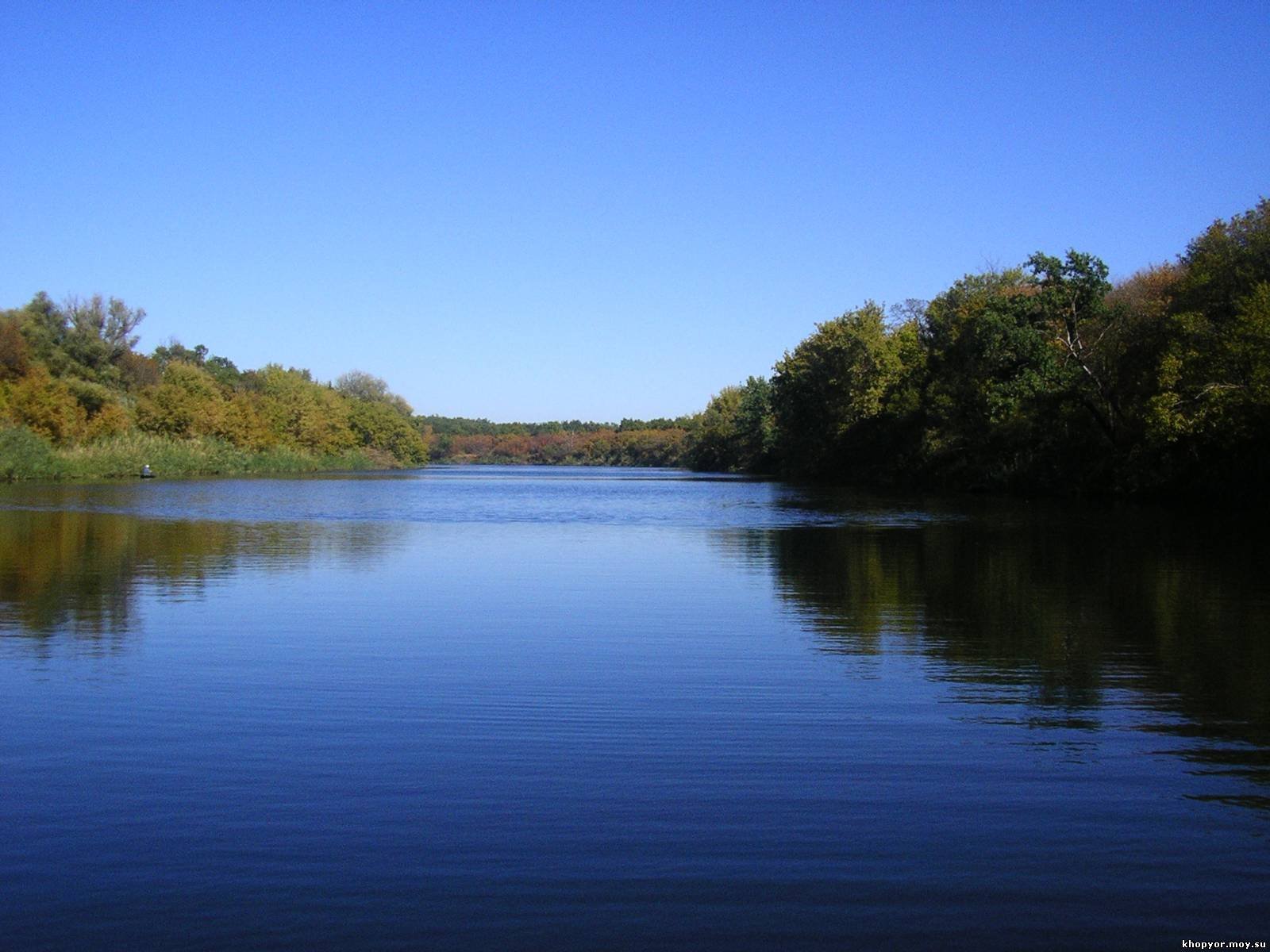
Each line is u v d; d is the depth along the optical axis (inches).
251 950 210.4
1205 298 1700.3
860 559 904.3
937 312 2802.7
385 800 288.0
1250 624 557.0
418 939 215.2
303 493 2330.2
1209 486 1675.7
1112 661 465.1
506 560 904.3
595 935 216.2
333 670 445.7
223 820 274.7
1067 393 1994.3
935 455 2536.9
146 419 3479.3
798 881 239.9
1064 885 238.1
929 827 270.4
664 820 274.2
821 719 370.0
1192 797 291.9
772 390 4350.4
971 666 454.0
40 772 310.8
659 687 417.4
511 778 306.3
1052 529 1243.8
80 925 220.1
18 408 2800.2
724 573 807.7
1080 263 2027.6
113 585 710.5
